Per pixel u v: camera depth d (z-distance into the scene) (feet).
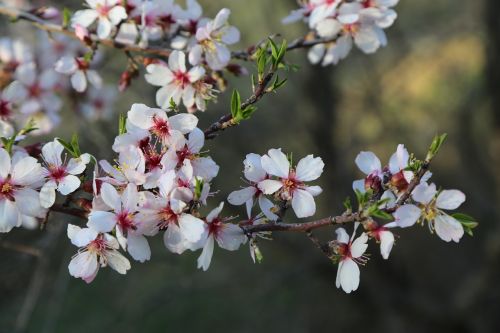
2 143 2.33
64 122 4.34
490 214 6.57
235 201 2.21
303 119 6.01
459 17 6.89
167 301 6.31
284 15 5.91
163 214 2.10
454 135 6.99
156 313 6.77
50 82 3.14
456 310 6.40
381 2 2.69
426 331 6.49
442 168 7.20
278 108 6.13
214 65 2.55
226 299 7.02
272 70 2.19
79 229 2.12
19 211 2.19
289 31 5.78
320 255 6.16
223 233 2.15
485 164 7.12
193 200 2.11
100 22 2.64
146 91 4.28
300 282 6.93
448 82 7.14
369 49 2.76
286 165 2.21
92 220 2.08
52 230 3.28
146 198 2.10
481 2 6.50
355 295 6.73
